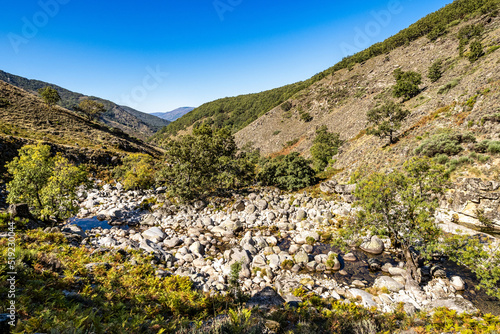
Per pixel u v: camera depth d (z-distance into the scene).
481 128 33.66
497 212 24.89
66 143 59.50
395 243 22.53
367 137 58.59
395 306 14.34
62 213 23.48
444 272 17.39
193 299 12.66
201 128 74.50
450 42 105.06
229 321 8.58
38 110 77.88
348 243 23.39
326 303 14.34
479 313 12.82
